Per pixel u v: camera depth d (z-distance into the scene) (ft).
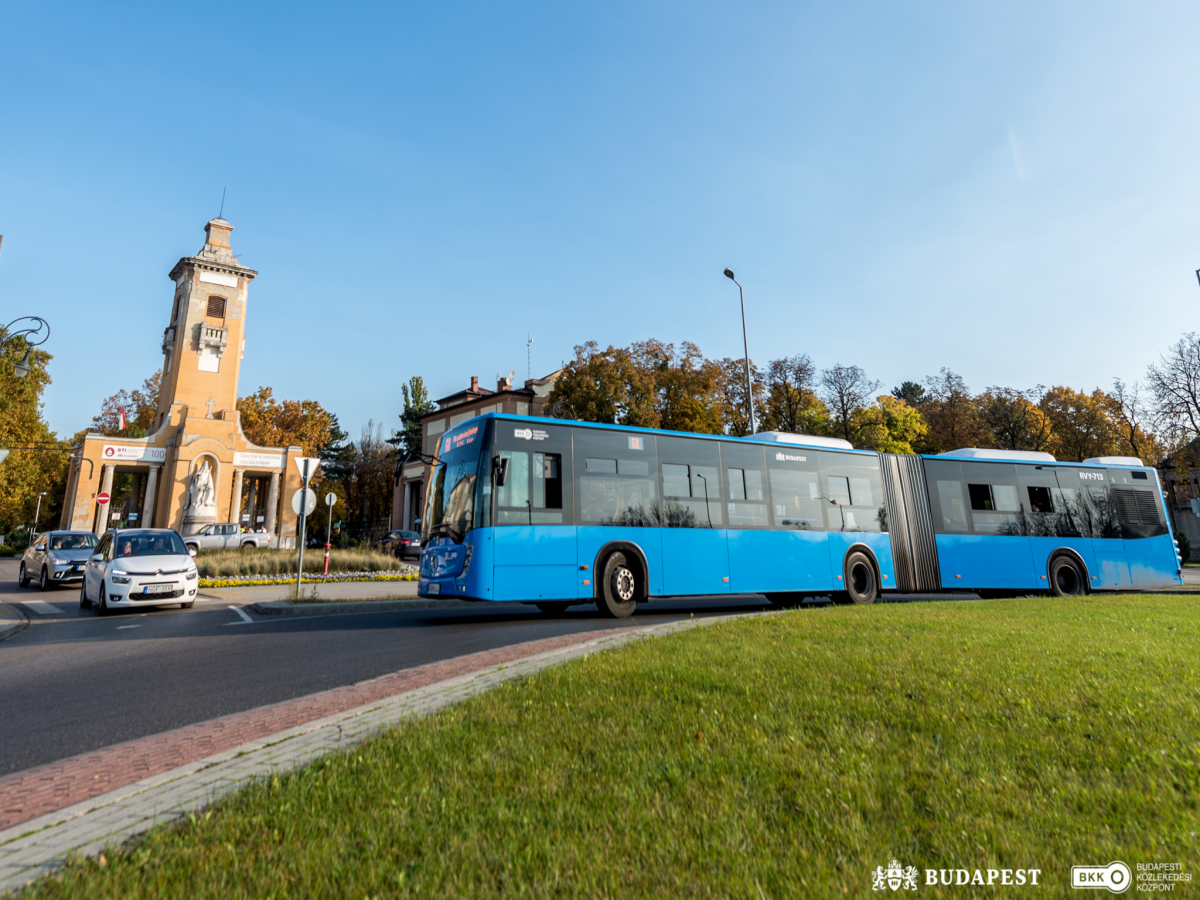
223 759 13.92
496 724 14.99
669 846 9.14
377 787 11.42
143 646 33.14
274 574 80.02
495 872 8.61
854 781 11.19
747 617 35.09
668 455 44.91
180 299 165.58
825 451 50.78
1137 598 47.47
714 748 13.02
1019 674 19.01
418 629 37.22
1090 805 10.37
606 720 15.15
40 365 167.94
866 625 30.04
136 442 149.59
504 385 194.59
